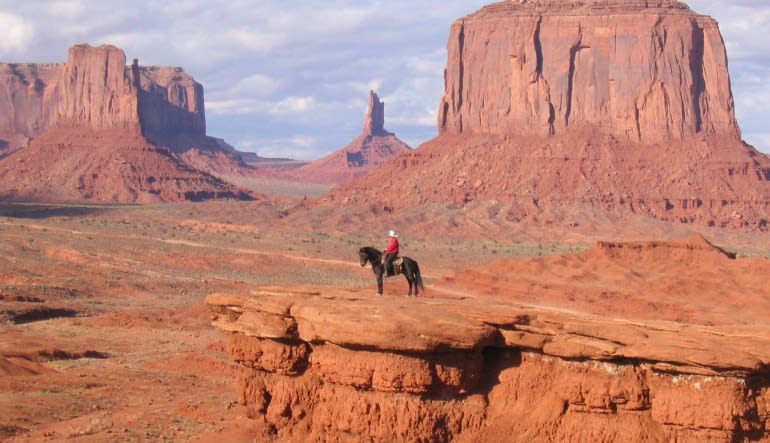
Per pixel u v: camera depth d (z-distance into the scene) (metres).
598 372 33.72
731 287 87.38
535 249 179.50
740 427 31.80
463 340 34.56
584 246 186.50
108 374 64.56
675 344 32.34
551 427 34.16
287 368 38.66
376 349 35.31
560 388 34.22
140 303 115.94
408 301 37.34
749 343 31.97
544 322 34.88
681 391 32.44
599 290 89.56
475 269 101.88
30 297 109.56
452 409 35.31
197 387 60.69
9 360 65.44
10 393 56.97
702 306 83.19
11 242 156.75
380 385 35.38
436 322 34.75
